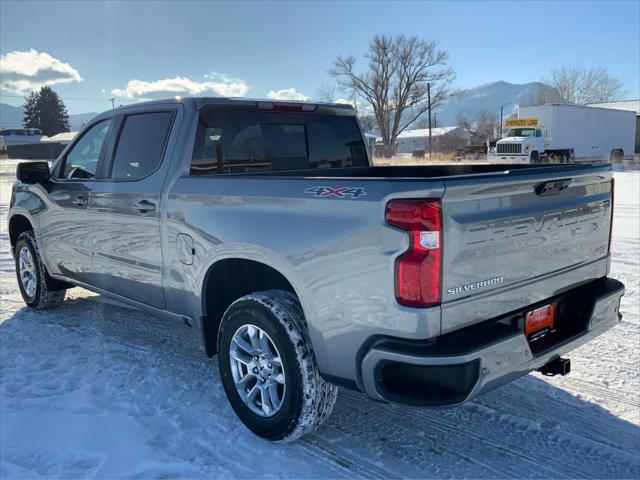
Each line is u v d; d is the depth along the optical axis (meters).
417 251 2.61
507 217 2.88
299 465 3.11
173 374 4.27
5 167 41.28
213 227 3.54
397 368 2.75
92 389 3.99
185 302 3.91
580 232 3.40
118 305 6.09
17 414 3.61
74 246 4.93
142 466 3.06
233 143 4.22
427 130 90.81
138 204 4.11
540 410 3.71
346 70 64.62
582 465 3.10
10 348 4.79
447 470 3.07
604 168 3.57
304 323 3.17
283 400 3.19
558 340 3.23
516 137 33.19
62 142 79.88
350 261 2.84
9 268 7.79
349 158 5.13
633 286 6.40
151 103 4.29
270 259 3.22
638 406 3.73
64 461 3.11
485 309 2.84
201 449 3.25
